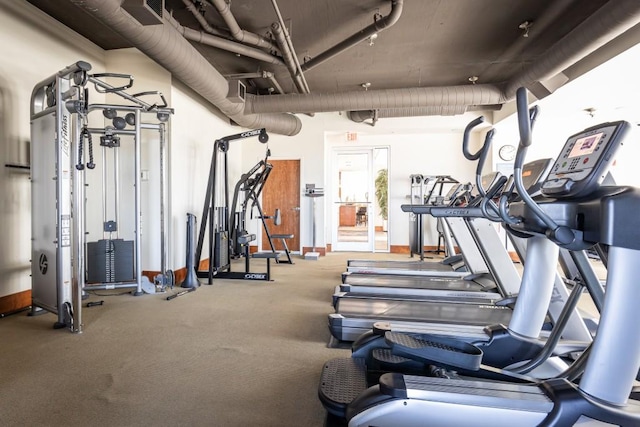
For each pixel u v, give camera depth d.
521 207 1.47
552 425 1.15
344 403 1.52
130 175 4.60
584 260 1.51
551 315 2.27
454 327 2.06
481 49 4.41
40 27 3.64
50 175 2.98
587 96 4.88
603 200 1.13
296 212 7.31
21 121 3.44
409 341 1.66
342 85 5.74
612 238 1.11
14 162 3.36
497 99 4.84
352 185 7.76
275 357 2.31
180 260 4.88
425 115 6.15
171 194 4.62
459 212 2.18
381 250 7.83
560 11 3.56
